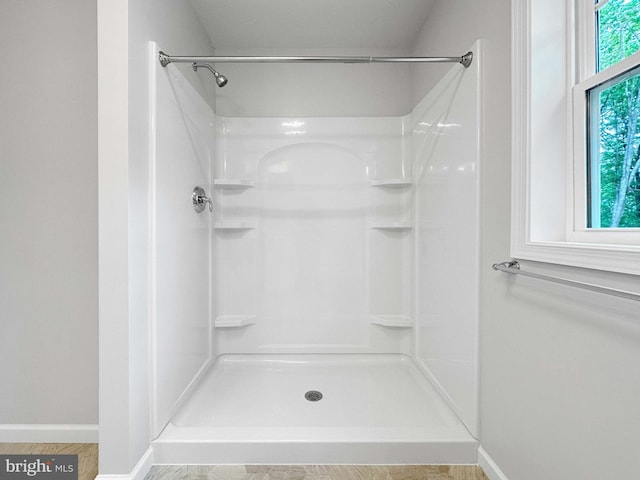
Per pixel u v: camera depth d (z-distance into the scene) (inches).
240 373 83.9
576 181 37.7
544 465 37.3
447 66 64.0
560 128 38.9
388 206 88.2
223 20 76.0
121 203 45.3
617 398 28.4
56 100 58.3
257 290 88.9
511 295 43.5
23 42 58.0
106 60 44.9
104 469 45.8
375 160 88.1
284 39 84.4
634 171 31.5
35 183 58.8
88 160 58.8
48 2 57.7
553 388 35.9
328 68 89.0
